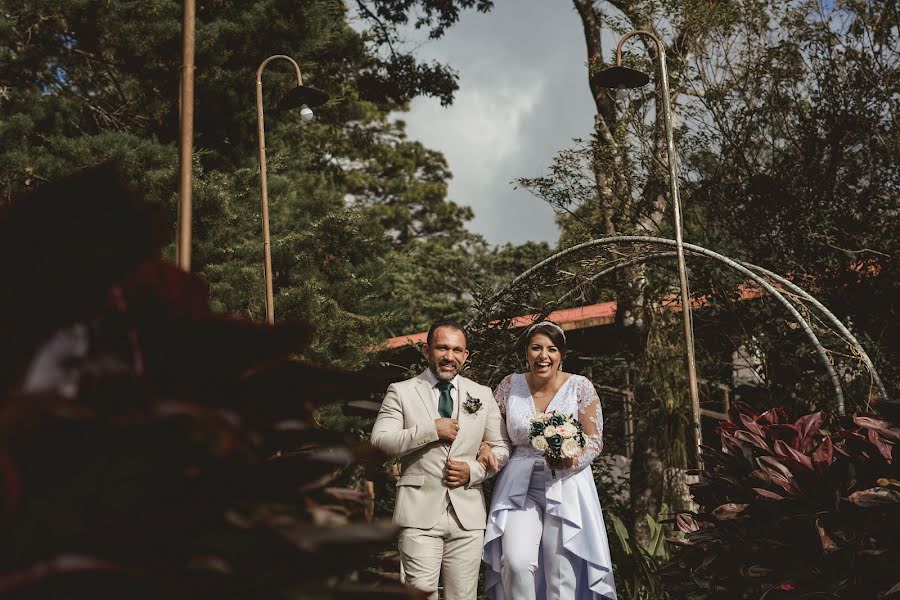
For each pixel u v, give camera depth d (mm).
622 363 8367
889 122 8422
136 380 815
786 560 3406
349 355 11055
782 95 8766
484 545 4547
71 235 801
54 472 709
